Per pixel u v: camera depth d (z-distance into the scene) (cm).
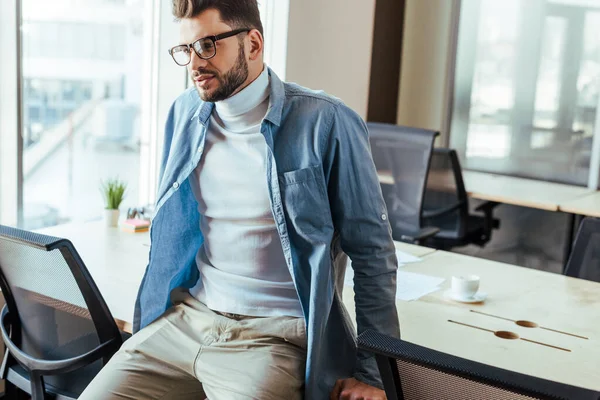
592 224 251
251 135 172
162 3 357
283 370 167
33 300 196
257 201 171
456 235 414
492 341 186
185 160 182
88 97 611
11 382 210
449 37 494
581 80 452
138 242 263
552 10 456
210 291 182
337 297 176
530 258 475
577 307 215
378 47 492
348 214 171
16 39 276
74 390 196
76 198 477
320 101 171
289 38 393
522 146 477
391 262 176
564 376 167
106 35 629
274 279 174
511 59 475
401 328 193
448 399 124
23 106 283
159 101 366
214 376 171
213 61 162
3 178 284
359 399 165
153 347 180
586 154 454
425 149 368
